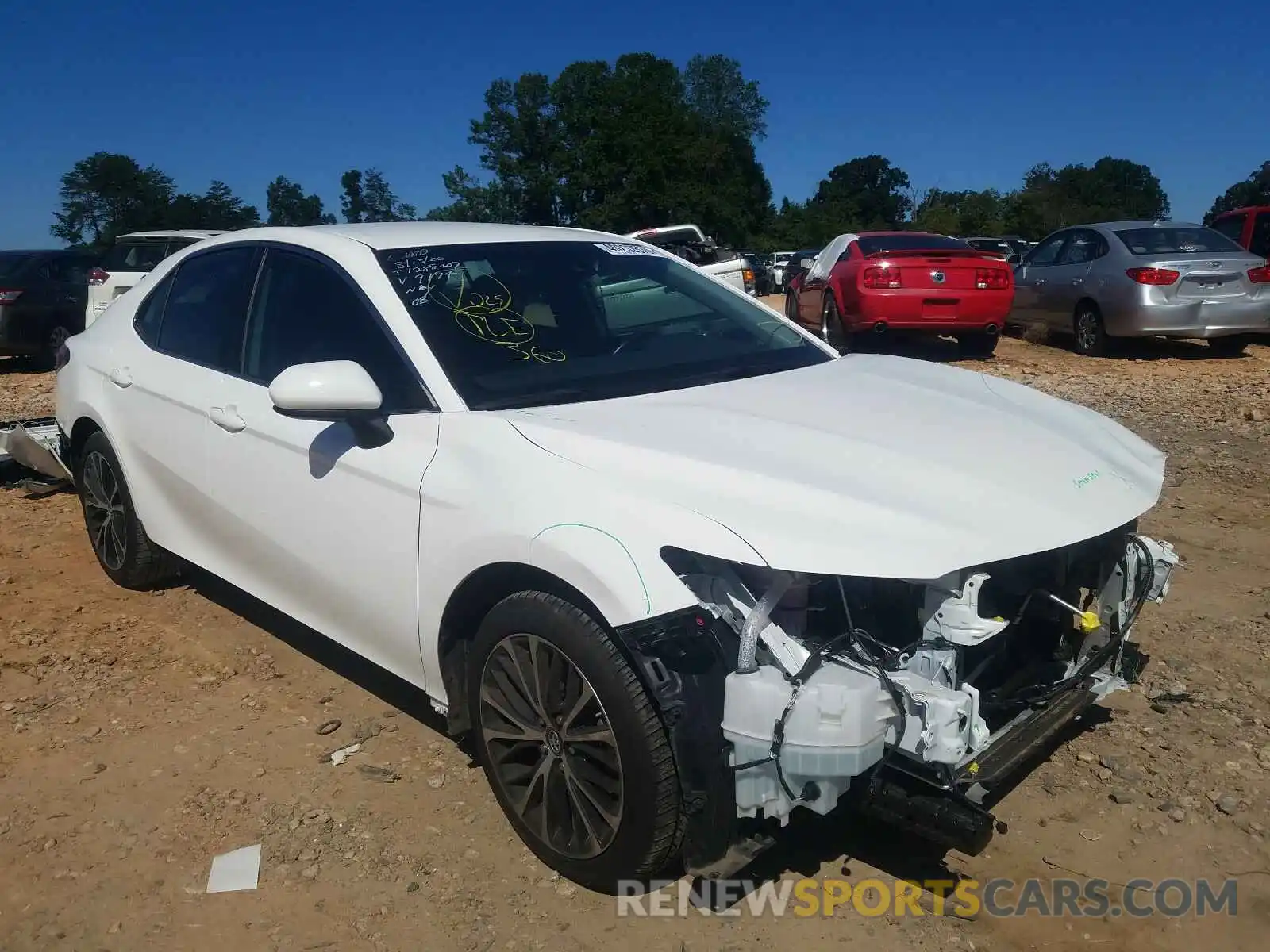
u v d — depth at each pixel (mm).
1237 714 3625
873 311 11297
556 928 2639
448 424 3041
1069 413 3549
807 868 2857
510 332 3412
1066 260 12734
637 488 2615
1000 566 2643
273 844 2992
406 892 2781
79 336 5137
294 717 3738
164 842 3014
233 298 4039
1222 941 2570
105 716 3762
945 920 2650
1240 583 4773
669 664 2439
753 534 2457
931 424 3133
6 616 4668
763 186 88188
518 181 73500
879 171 113188
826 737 2336
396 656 3279
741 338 3883
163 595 4910
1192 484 6332
